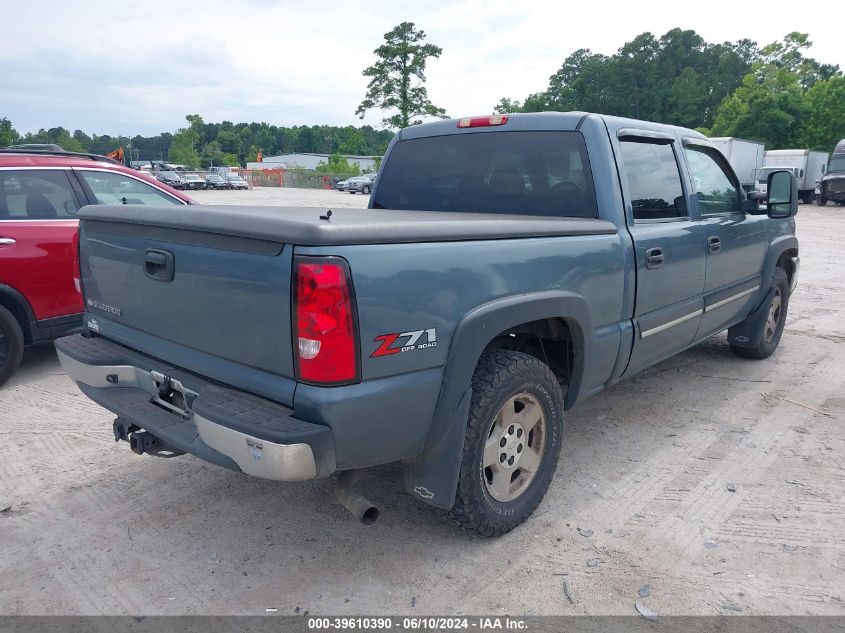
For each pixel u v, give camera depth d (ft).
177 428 9.22
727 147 96.78
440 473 9.34
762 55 214.69
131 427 10.31
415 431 8.73
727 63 276.21
